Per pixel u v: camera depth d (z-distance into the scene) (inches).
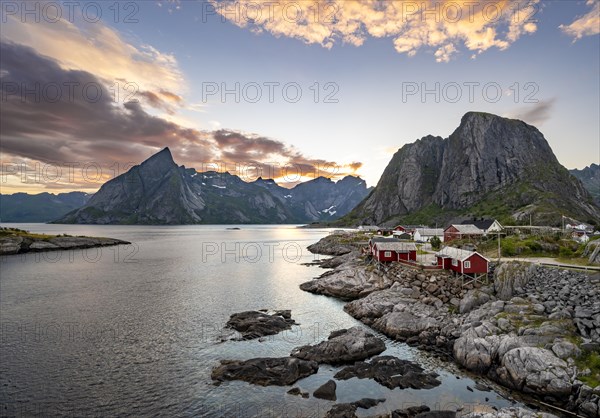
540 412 1002.7
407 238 5408.5
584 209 7760.8
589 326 1284.4
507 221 6092.5
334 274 2839.6
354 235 6314.0
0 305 2222.0
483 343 1346.0
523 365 1173.7
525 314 1477.6
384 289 2346.2
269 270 3708.2
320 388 1189.7
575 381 1065.5
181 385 1235.9
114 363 1398.9
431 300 1963.6
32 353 1482.5
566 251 2377.0
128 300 2363.4
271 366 1316.4
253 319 1881.2
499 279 1856.5
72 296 2464.3
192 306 2228.1
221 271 3612.2
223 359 1449.3
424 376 1251.2
